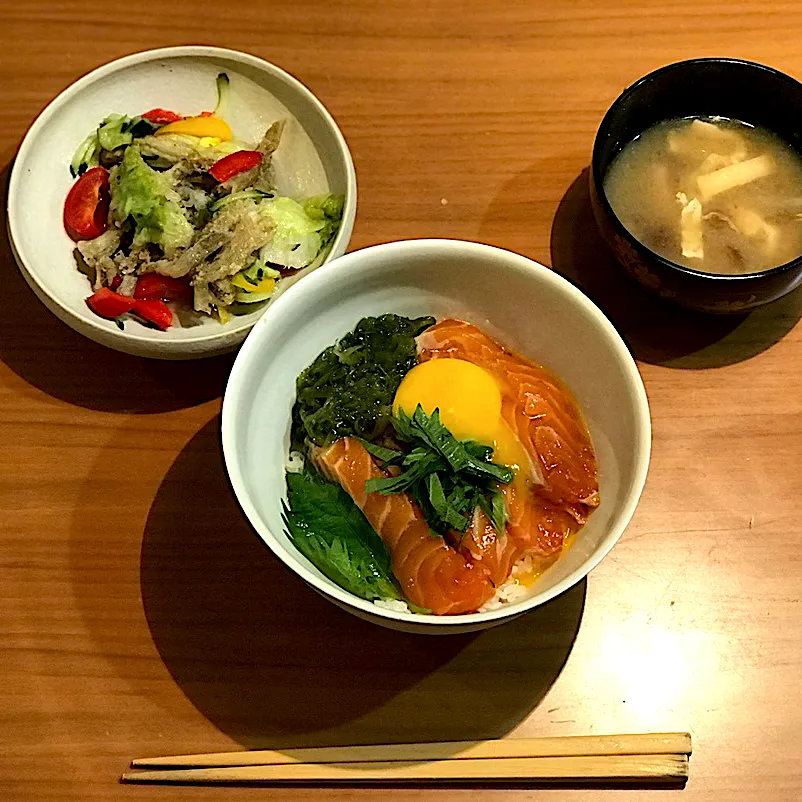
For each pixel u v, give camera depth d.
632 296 0.49
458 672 0.41
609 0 0.57
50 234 0.49
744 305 0.44
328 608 0.42
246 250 0.46
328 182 0.50
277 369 0.41
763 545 0.44
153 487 0.45
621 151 0.50
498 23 0.56
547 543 0.40
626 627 0.42
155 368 0.48
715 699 0.41
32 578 0.44
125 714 0.41
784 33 0.55
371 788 0.40
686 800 0.39
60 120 0.50
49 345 0.49
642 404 0.38
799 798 0.39
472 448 0.39
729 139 0.50
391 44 0.56
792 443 0.46
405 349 0.42
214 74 0.52
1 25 0.57
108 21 0.57
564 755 0.39
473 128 0.54
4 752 0.40
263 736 0.40
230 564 0.43
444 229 0.51
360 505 0.39
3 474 0.46
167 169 0.50
